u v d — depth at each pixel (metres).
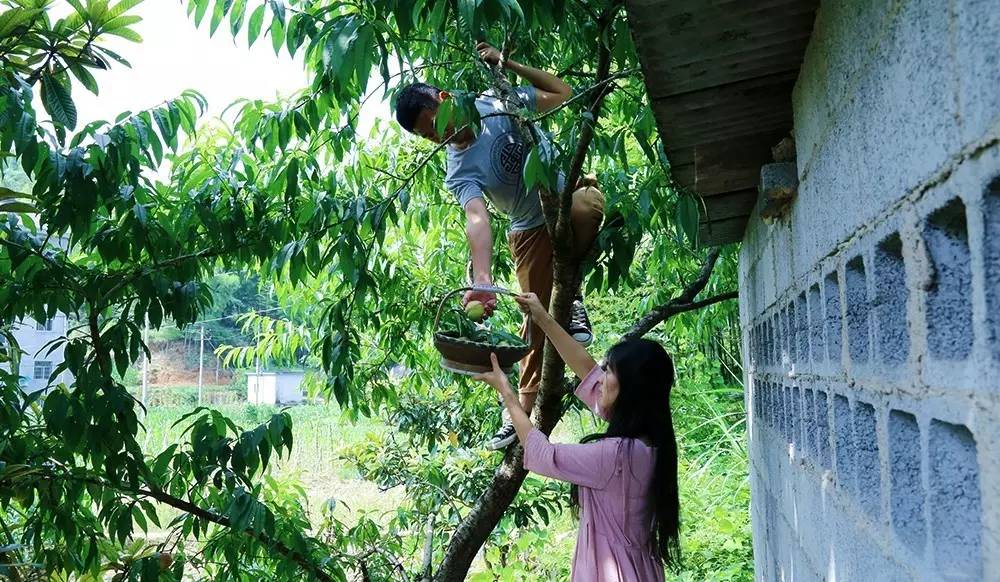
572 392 3.97
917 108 1.03
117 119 2.79
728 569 6.39
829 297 1.70
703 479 8.73
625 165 3.27
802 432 2.18
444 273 5.07
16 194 2.50
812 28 1.85
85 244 3.13
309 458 15.16
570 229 3.30
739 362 11.10
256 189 3.62
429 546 5.43
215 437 3.22
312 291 5.01
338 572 3.88
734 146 2.73
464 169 3.23
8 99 2.35
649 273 5.97
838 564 1.70
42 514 3.13
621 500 2.60
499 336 2.92
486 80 3.51
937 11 0.94
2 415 2.82
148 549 3.68
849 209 1.46
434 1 2.22
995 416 0.83
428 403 6.14
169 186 3.67
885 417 1.26
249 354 5.61
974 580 0.99
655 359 2.69
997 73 0.78
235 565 3.58
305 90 3.40
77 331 3.17
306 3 3.23
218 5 2.84
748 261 3.91
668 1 1.72
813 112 1.84
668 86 2.20
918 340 1.08
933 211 0.99
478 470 5.65
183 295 3.21
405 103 3.13
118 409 2.88
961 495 1.03
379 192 4.03
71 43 2.60
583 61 3.64
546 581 6.41
